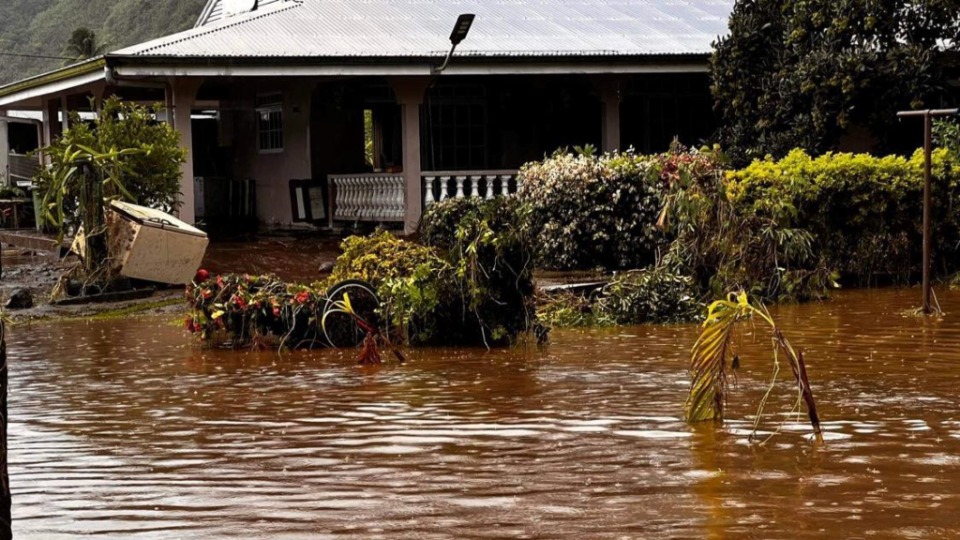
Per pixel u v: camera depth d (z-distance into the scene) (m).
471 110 24.98
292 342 11.48
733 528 5.12
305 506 5.63
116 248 15.88
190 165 20.83
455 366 10.07
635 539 4.99
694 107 25.91
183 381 9.59
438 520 5.34
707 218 13.61
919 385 8.57
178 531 5.27
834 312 13.05
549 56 21.56
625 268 16.86
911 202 15.95
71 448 7.07
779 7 21.70
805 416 7.52
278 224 25.84
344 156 24.66
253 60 20.22
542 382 9.08
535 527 5.20
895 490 5.71
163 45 20.81
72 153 16.47
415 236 21.66
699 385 7.36
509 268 11.09
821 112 20.45
